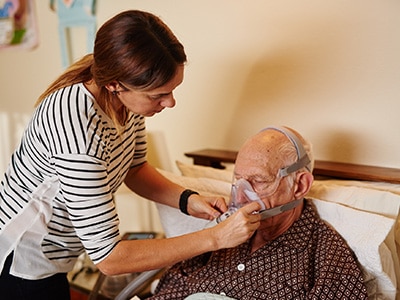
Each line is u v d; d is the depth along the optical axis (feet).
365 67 4.29
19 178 3.65
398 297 3.71
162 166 6.46
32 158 3.42
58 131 3.07
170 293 4.12
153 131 6.39
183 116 5.96
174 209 4.59
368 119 4.41
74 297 7.05
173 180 4.81
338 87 4.52
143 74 2.77
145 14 2.89
